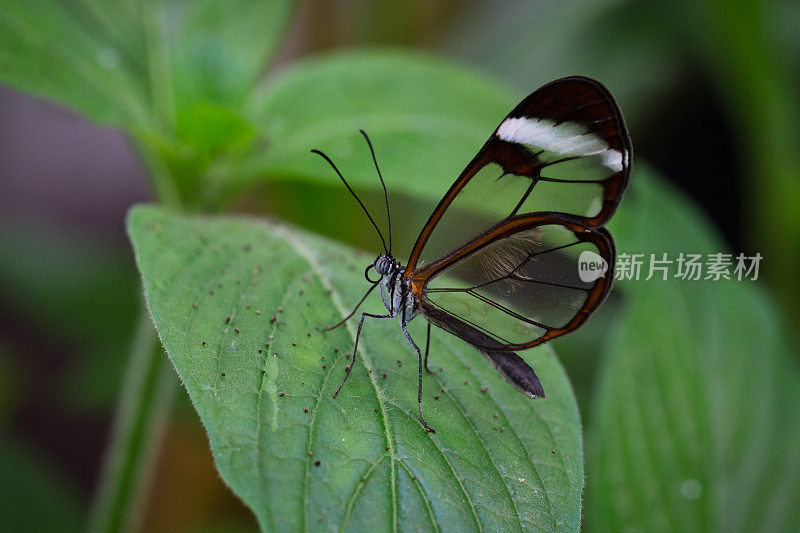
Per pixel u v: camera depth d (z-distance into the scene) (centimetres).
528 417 31
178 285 31
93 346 39
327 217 38
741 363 35
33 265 39
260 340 31
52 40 34
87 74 34
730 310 35
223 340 31
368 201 38
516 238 32
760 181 38
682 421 34
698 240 36
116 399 38
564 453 31
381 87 36
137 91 35
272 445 30
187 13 36
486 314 32
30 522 37
